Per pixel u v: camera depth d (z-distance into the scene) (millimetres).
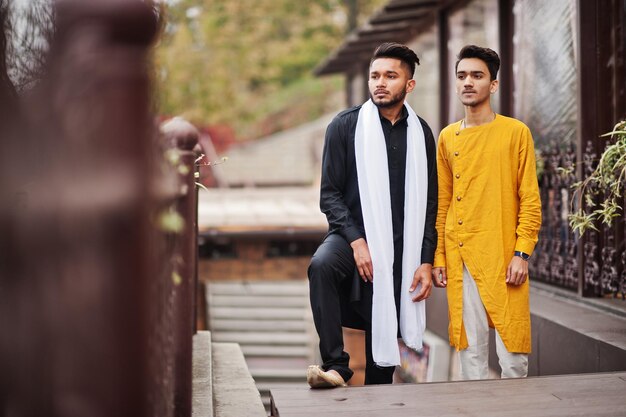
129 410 1647
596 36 5660
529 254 4117
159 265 2148
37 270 1802
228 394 4176
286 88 35250
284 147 25203
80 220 1648
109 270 1619
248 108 34031
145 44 1695
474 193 4160
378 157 4051
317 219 11805
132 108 1657
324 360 3924
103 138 1649
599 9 5656
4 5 2633
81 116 1677
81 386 1662
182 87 29219
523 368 4219
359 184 4051
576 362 4781
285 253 11383
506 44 7852
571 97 6320
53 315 1733
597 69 5656
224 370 4719
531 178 4129
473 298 4219
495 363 6031
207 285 12250
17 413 1827
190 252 3090
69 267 1683
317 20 33000
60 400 1713
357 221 4113
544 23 6875
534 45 7141
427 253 4176
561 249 6316
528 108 7348
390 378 4273
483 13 8461
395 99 4062
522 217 4121
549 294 6262
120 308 1627
